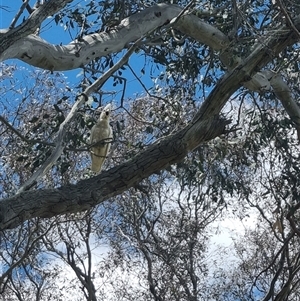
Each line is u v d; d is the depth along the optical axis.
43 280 13.47
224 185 9.76
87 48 6.33
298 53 8.26
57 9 5.37
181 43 8.49
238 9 7.05
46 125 6.85
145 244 14.16
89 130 7.54
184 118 9.25
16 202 4.88
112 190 5.32
